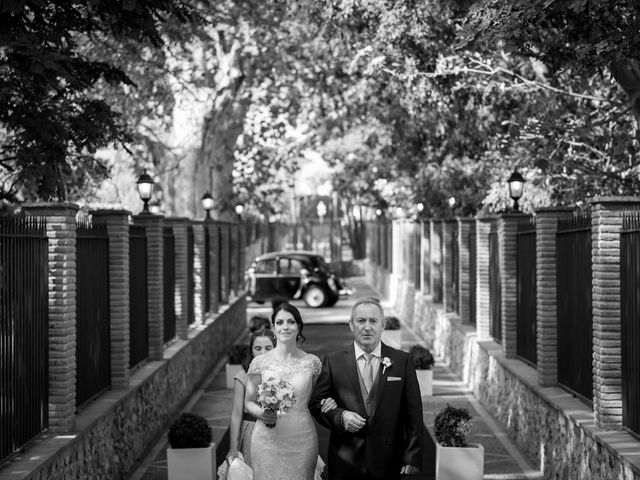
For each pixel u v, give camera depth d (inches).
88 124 527.5
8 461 362.3
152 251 673.6
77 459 412.8
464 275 906.7
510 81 698.8
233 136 1368.1
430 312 1109.1
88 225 503.2
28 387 390.9
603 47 424.5
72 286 431.8
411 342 1159.6
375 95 939.3
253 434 365.4
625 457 353.7
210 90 1216.2
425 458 536.1
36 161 500.4
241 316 1343.5
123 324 543.8
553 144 657.6
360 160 1707.7
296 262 1681.8
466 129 842.2
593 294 425.7
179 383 730.8
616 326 415.2
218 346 1019.9
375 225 2180.1
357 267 2687.0
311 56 1099.9
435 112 823.7
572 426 443.8
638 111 511.8
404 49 721.0
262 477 360.5
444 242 1018.1
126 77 541.3
